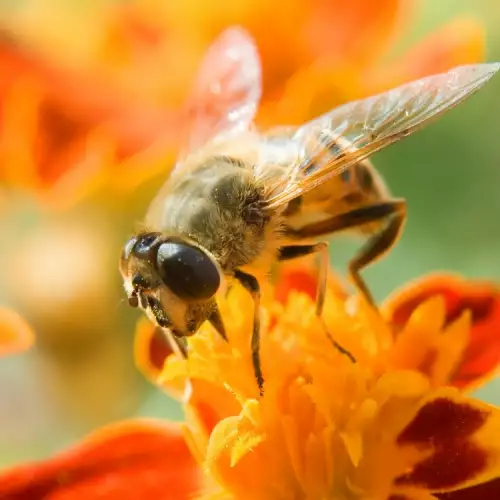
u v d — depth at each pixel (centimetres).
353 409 7
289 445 7
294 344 8
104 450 8
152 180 11
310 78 11
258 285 8
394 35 12
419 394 7
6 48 11
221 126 8
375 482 7
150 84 11
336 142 8
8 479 8
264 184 8
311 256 8
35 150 11
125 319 11
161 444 8
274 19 11
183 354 8
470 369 8
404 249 11
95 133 11
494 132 11
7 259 11
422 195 11
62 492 8
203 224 8
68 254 11
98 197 11
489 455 7
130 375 11
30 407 11
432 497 7
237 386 8
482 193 11
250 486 8
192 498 8
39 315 11
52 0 12
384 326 8
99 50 12
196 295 7
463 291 8
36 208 11
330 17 12
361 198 8
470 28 11
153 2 12
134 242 8
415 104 8
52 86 11
